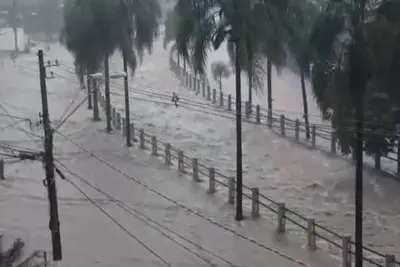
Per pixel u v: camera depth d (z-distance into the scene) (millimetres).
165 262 26703
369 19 24219
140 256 27906
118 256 27906
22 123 53375
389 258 25016
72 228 31109
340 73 24250
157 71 86250
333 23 24250
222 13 31234
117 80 77000
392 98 25297
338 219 33000
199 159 44250
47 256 27094
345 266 26516
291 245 29250
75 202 34656
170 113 59719
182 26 31375
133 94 69062
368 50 23781
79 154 44500
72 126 53375
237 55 31906
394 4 23844
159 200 35250
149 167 41688
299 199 36250
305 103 51750
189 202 35031
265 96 72188
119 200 35156
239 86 32312
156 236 30234
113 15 48031
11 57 98062
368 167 42469
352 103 24375
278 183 39188
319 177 40125
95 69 50531
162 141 49344
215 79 74438
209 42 31609
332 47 24656
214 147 47719
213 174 36562
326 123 59031
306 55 33375
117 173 40156
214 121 56375
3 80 78562
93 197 35562
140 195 36031
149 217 32656
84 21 48906
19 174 40094
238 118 32125
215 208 34188
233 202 34906
